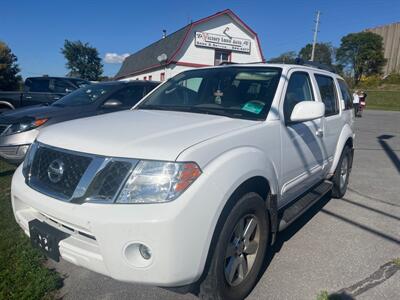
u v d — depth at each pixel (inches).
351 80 2455.7
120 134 90.0
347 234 148.3
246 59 979.3
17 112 221.6
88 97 243.1
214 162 84.7
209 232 80.7
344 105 189.2
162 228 74.4
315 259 126.3
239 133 96.7
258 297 103.2
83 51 2615.7
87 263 82.3
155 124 100.5
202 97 134.2
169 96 144.4
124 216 75.5
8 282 103.4
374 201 192.7
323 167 159.0
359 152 350.0
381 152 351.6
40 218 94.4
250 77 131.2
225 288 91.0
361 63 2546.8
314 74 155.2
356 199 195.8
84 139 88.7
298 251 132.3
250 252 102.7
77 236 84.2
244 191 95.4
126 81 260.5
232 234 90.6
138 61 1312.7
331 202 190.1
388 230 153.2
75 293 103.0
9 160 204.4
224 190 83.3
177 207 75.7
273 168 108.0
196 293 92.4
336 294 105.0
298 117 113.3
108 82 263.1
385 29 2691.9
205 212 79.4
